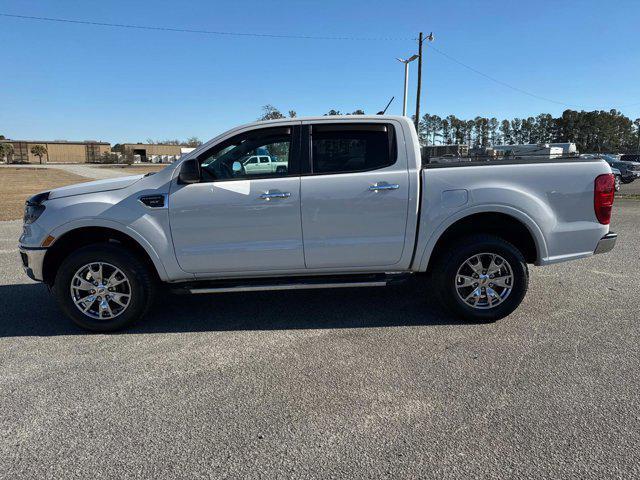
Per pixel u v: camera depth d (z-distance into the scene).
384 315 4.62
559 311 4.62
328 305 4.97
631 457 2.44
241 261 4.24
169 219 4.16
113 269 4.27
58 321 4.66
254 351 3.85
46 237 4.15
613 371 3.36
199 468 2.43
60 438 2.71
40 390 3.26
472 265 4.26
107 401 3.11
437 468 2.39
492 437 2.63
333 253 4.23
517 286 4.25
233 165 4.24
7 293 5.64
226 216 4.15
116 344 4.05
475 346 3.84
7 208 15.62
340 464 2.44
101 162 109.81
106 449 2.61
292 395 3.13
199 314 4.79
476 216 4.32
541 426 2.72
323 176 4.16
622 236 8.94
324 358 3.69
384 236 4.20
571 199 4.21
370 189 4.12
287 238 4.19
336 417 2.86
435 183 4.13
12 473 2.42
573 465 2.39
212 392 3.20
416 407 2.95
